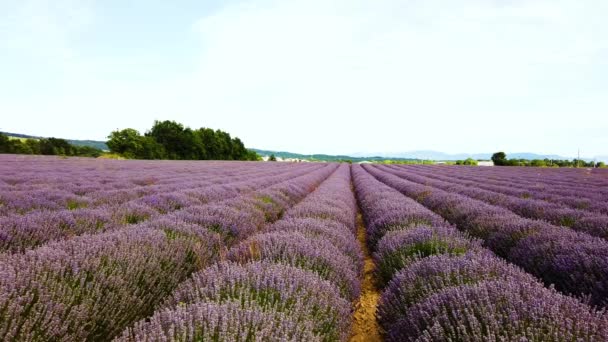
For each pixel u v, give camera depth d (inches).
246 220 250.5
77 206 289.6
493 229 239.8
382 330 127.6
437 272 124.0
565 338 74.0
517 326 78.2
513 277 109.7
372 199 409.7
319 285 111.2
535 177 916.6
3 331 75.9
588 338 75.4
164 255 143.5
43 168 768.9
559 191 499.5
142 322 78.2
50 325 82.7
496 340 78.0
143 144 2485.2
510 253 195.9
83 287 105.9
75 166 919.7
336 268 141.9
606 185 639.1
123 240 141.9
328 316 100.3
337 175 1102.4
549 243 171.8
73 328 88.8
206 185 553.6
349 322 113.6
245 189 492.4
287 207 377.7
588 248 153.9
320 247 158.9
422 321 94.7
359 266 182.9
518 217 259.0
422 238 185.2
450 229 212.8
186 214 226.1
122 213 241.3
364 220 375.2
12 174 560.7
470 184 689.0
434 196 425.4
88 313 96.1
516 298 89.1
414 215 262.5
